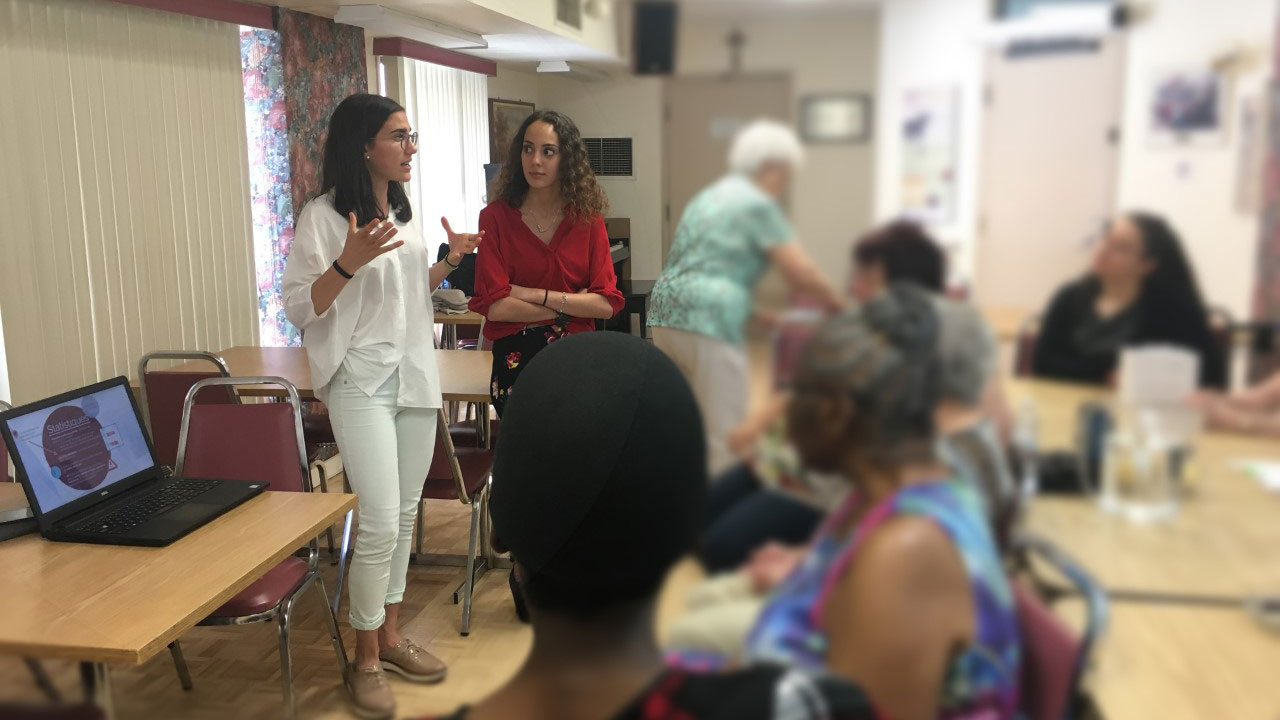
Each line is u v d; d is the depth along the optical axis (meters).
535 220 2.31
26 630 1.42
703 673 0.31
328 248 2.12
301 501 2.05
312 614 2.82
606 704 0.35
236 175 4.04
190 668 2.48
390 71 5.11
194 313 3.81
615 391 0.34
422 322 2.27
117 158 3.37
